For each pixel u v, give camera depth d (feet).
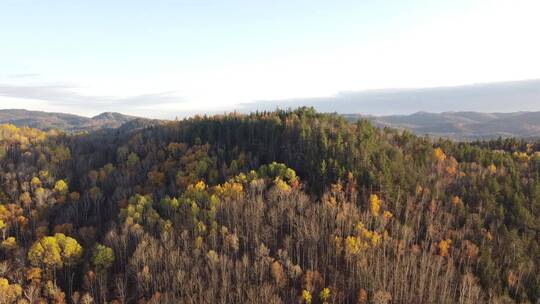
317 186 605.31
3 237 575.79
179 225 538.47
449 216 543.80
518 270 466.70
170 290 445.37
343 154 651.66
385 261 441.68
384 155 648.79
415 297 423.64
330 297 419.74
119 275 485.15
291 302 418.51
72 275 489.67
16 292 448.65
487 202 570.46
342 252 477.77
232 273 457.68
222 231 505.25
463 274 466.70
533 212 560.20
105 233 577.02
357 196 574.56
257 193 600.80
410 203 559.79
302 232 496.23
